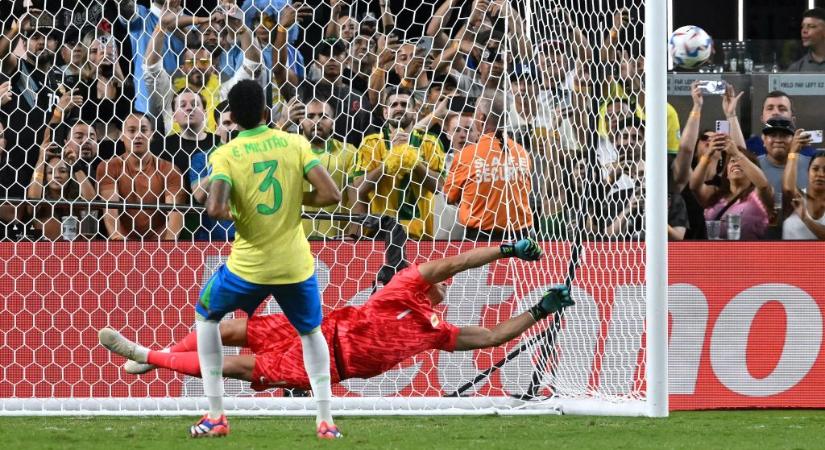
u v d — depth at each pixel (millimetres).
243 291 16984
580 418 22734
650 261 22438
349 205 27172
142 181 27094
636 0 28344
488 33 28062
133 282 25312
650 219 22328
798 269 26328
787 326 26219
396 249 23984
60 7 28562
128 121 27109
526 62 27625
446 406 23766
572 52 26312
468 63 28031
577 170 25922
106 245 25328
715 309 26172
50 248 25281
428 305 20594
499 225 26453
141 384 25219
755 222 27281
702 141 27312
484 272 25438
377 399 23641
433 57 27984
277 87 27828
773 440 18922
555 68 26609
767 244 26312
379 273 24078
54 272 25250
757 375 26141
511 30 28156
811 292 26281
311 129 27203
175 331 25250
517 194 26484
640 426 21078
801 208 27406
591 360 25188
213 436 18203
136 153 27125
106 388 25219
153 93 27766
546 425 21250
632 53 25797
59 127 27594
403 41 28047
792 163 27453
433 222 27188
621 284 25422
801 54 29422
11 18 28891
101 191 27125
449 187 26797
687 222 27266
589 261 25328
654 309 22500
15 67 28047
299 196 17109
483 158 26453
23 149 27797
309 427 20750
